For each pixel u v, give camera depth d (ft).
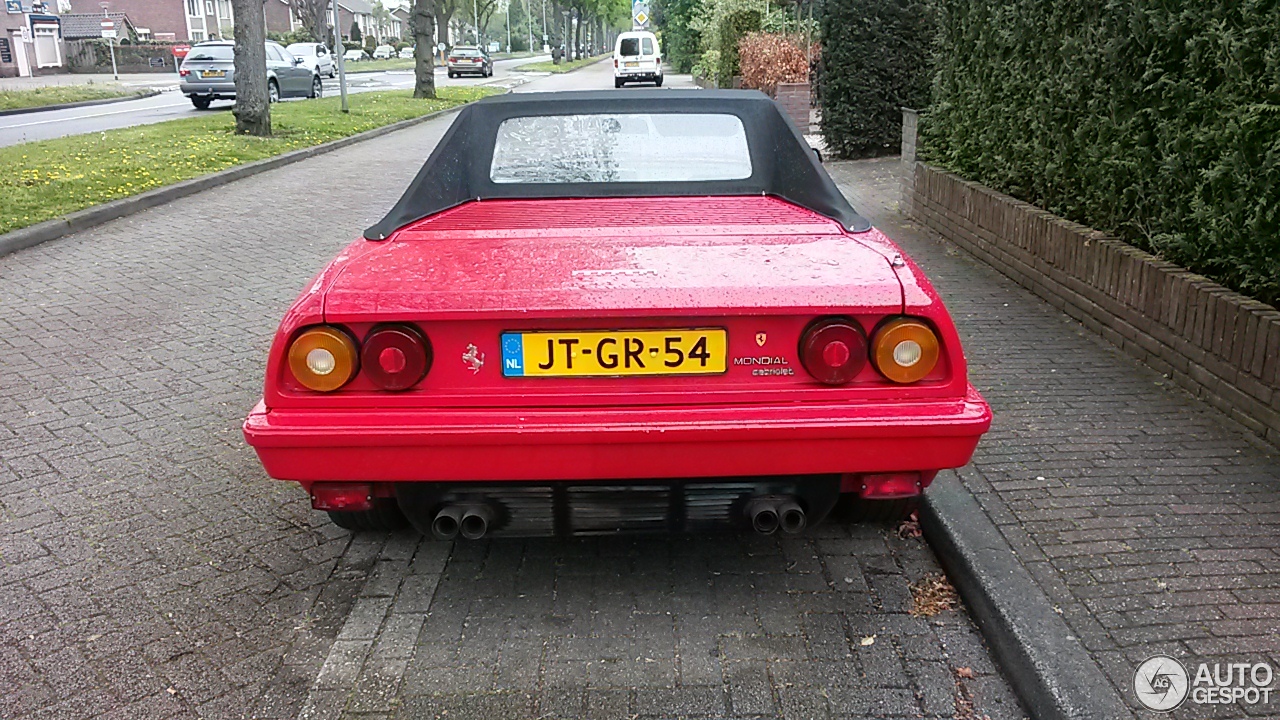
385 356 8.79
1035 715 8.70
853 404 8.99
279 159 48.44
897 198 36.32
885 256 9.77
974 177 27.71
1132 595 9.85
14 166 40.75
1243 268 14.79
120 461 14.16
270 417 9.02
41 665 9.52
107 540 11.93
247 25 56.13
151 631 10.11
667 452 8.91
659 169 12.69
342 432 8.83
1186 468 12.82
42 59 203.00
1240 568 10.33
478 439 8.80
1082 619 9.46
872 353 8.95
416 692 9.15
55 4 252.01
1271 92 13.82
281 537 12.09
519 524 9.61
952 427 8.91
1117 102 18.58
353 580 11.16
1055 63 21.74
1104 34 19.15
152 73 203.92
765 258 9.63
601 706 8.95
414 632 10.10
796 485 9.55
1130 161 18.06
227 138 55.16
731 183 12.59
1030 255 22.18
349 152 55.42
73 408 16.19
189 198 37.99
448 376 8.94
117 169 40.96
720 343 8.91
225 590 10.89
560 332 8.85
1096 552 10.68
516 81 157.89
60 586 10.90
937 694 9.10
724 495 9.52
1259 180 14.20
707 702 8.99
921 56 46.09
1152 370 16.80
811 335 8.84
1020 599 9.77
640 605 10.62
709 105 13.01
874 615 10.39
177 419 15.75
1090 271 19.17
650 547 11.90
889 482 9.61
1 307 22.20
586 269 9.32
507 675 9.39
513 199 12.51
